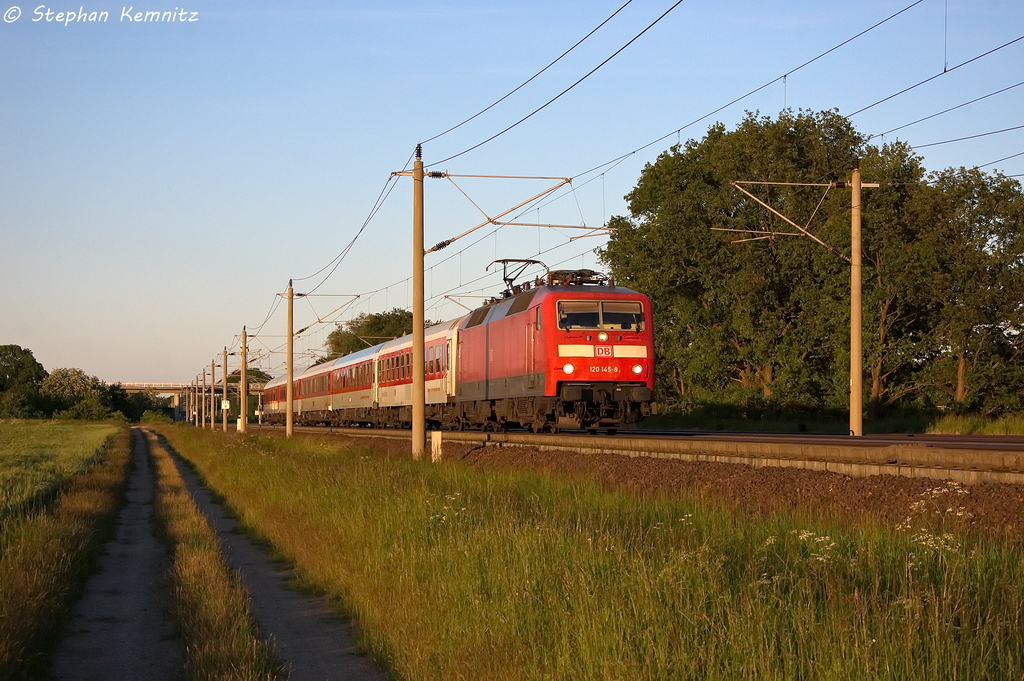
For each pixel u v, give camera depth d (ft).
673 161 161.38
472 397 107.45
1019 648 20.74
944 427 114.01
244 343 215.31
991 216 135.74
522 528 36.83
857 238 90.12
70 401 464.65
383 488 56.95
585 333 83.87
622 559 30.09
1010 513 36.45
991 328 136.56
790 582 26.35
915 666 19.72
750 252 150.20
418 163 85.61
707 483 53.67
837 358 139.85
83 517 59.36
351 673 27.55
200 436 192.44
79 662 29.81
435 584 32.94
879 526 36.52
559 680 22.79
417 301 85.46
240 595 35.88
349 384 175.83
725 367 160.25
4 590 32.76
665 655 21.68
